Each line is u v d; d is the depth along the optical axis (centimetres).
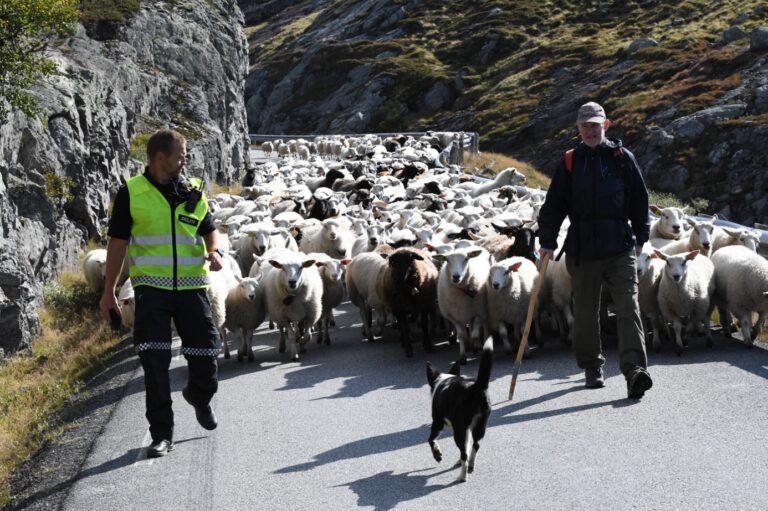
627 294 758
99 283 1681
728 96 4597
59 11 1794
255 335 1231
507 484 585
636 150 4538
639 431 668
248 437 727
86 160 2153
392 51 7688
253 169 3094
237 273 1312
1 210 1516
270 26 10962
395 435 705
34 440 835
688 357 891
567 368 878
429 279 1030
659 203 2739
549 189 780
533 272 997
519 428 696
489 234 1356
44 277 1739
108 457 706
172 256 658
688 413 702
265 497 595
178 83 3459
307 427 744
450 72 7138
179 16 3712
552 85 6138
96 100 2350
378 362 986
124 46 3216
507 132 5700
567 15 7506
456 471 616
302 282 1017
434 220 1739
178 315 666
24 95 1733
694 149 4312
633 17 6969
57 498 634
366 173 2905
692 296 905
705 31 6053
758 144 4116
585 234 761
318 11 10788
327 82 7669
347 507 567
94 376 1074
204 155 3197
